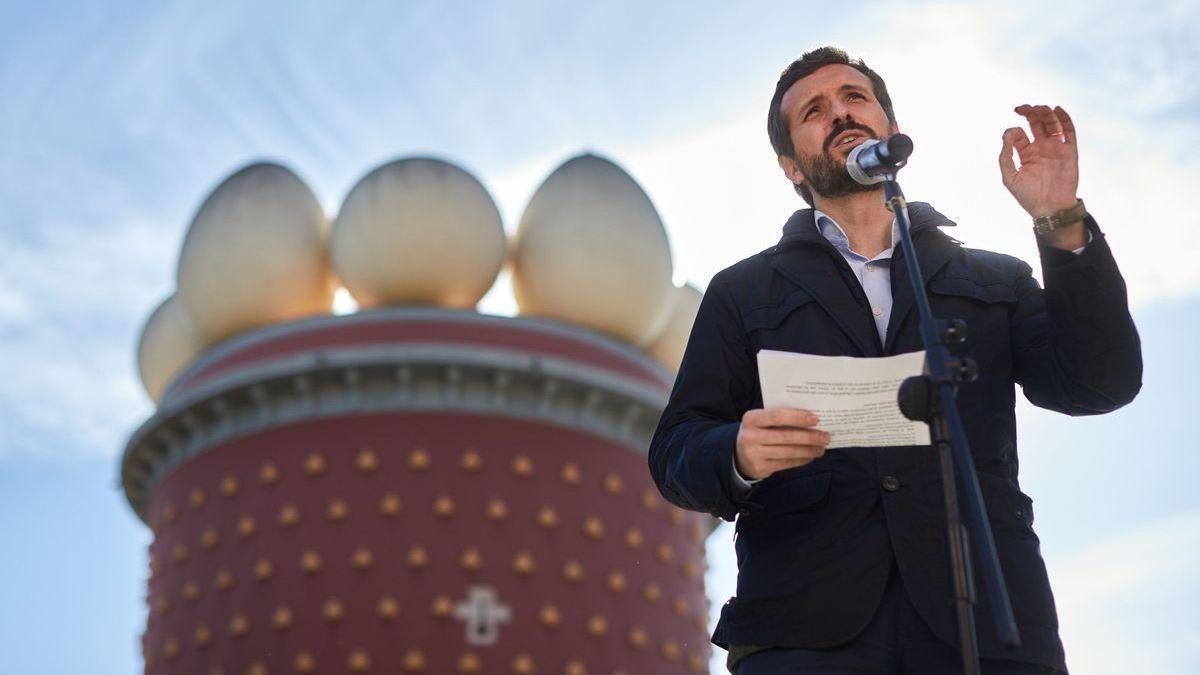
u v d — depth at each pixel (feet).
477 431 96.99
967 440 16.71
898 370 15.48
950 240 18.65
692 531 105.91
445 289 103.50
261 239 105.50
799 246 18.48
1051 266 16.62
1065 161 17.06
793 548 16.34
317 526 93.35
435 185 104.32
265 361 98.84
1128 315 16.49
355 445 95.76
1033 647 15.52
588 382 99.71
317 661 88.94
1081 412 17.61
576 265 106.01
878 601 15.85
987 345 17.43
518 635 91.20
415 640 89.45
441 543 92.73
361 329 98.99
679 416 18.04
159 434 102.27
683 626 99.81
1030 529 16.61
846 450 16.66
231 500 96.63
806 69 20.11
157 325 117.29
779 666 15.93
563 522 96.27
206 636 92.32
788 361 15.76
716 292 18.79
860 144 18.75
